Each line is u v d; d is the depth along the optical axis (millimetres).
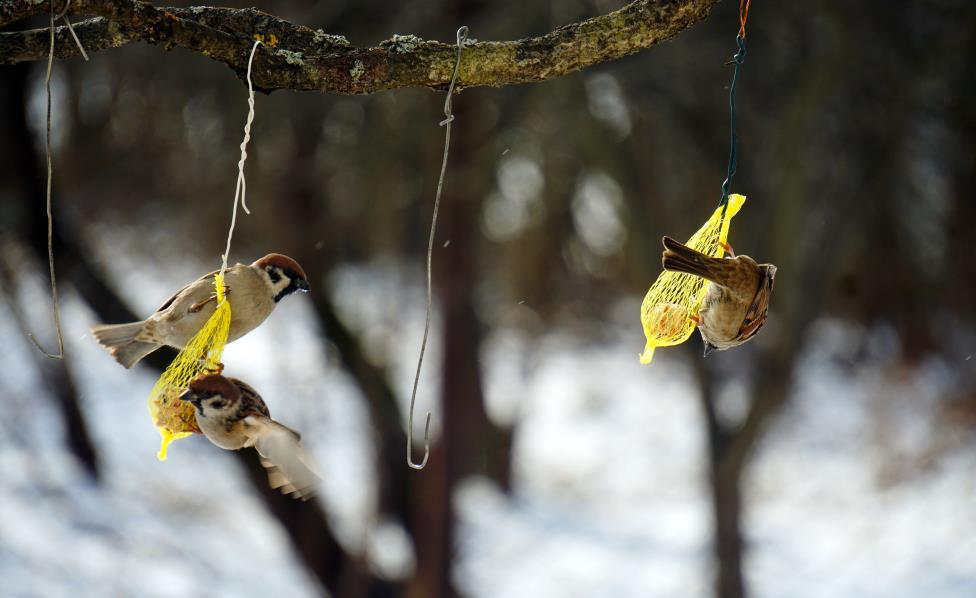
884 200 13031
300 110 12031
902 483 18250
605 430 21688
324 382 18031
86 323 19625
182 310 4395
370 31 11000
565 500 18766
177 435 4172
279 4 11508
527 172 16469
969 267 15312
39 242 10938
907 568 15820
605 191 14781
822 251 11945
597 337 24953
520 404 19172
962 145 13289
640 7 3740
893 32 11430
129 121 16531
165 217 21312
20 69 10867
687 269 4281
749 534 17188
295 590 14391
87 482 16000
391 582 13586
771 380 12047
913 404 19797
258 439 3512
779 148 11344
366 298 19781
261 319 4562
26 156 10875
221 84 12508
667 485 19375
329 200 13914
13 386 17641
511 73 3734
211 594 13977
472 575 15883
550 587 15625
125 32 3748
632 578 15852
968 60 11797
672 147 13570
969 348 18562
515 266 19844
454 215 13117
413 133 12125
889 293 17344
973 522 16562
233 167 13688
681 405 22641
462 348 13562
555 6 10344
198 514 15828
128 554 14609
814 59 11203
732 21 11492
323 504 12570
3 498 15203
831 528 17172
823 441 19812
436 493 13234
